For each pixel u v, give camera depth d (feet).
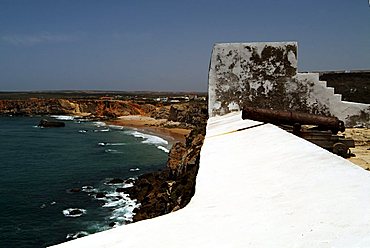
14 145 199.52
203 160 19.51
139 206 89.10
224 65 37.22
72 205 92.94
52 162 151.23
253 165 16.70
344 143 28.40
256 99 36.88
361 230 8.87
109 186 111.55
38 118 381.40
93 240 11.14
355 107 35.60
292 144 18.79
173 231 10.99
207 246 9.68
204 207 12.75
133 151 182.29
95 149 188.14
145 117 366.22
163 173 100.48
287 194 12.35
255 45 36.78
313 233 9.27
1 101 428.15
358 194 10.97
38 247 69.72
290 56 36.35
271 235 9.68
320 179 12.95
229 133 26.09
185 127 291.58
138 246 10.26
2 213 87.35
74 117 388.98
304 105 36.32
